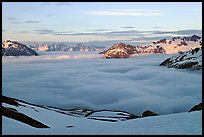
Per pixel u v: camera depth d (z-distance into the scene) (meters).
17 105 55.75
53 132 28.08
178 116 33.16
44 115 53.03
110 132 27.03
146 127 28.83
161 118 33.41
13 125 32.66
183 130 25.88
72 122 47.84
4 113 38.41
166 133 25.11
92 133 26.75
